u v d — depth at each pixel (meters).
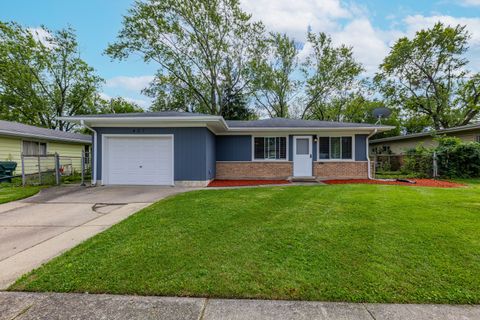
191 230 4.21
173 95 24.92
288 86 26.45
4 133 12.00
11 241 4.02
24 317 2.15
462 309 2.22
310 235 3.92
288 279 2.68
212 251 3.38
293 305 2.29
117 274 2.82
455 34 21.00
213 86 22.94
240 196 7.13
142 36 19.95
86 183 10.77
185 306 2.29
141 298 2.41
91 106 27.64
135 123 9.94
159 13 19.66
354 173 12.56
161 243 3.68
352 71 24.91
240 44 22.59
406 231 4.02
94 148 10.13
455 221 4.52
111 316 2.16
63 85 25.73
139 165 10.16
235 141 12.84
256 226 4.38
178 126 10.04
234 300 2.37
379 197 6.68
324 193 7.47
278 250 3.39
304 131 12.49
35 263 3.20
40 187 9.68
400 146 20.27
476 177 12.12
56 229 4.63
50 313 2.20
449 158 12.41
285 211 5.37
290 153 12.69
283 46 25.17
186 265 3.00
